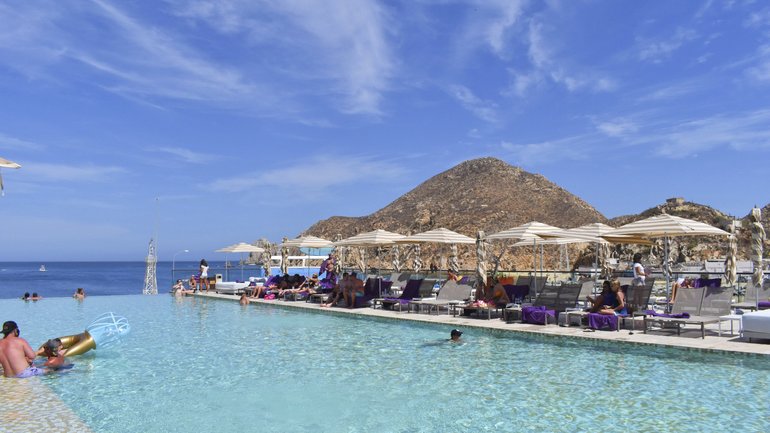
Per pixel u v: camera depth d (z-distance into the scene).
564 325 13.37
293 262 38.44
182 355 11.16
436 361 10.28
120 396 8.05
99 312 19.92
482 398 7.72
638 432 6.18
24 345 9.54
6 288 60.72
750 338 10.59
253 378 9.13
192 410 7.37
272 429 6.57
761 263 15.42
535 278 17.17
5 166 9.76
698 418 6.60
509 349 11.30
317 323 15.97
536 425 6.53
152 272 31.38
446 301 16.30
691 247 45.09
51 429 6.43
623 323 13.11
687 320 11.16
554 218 65.50
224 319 17.22
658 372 9.00
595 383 8.37
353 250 55.91
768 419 6.51
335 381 8.85
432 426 6.59
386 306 18.55
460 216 69.44
